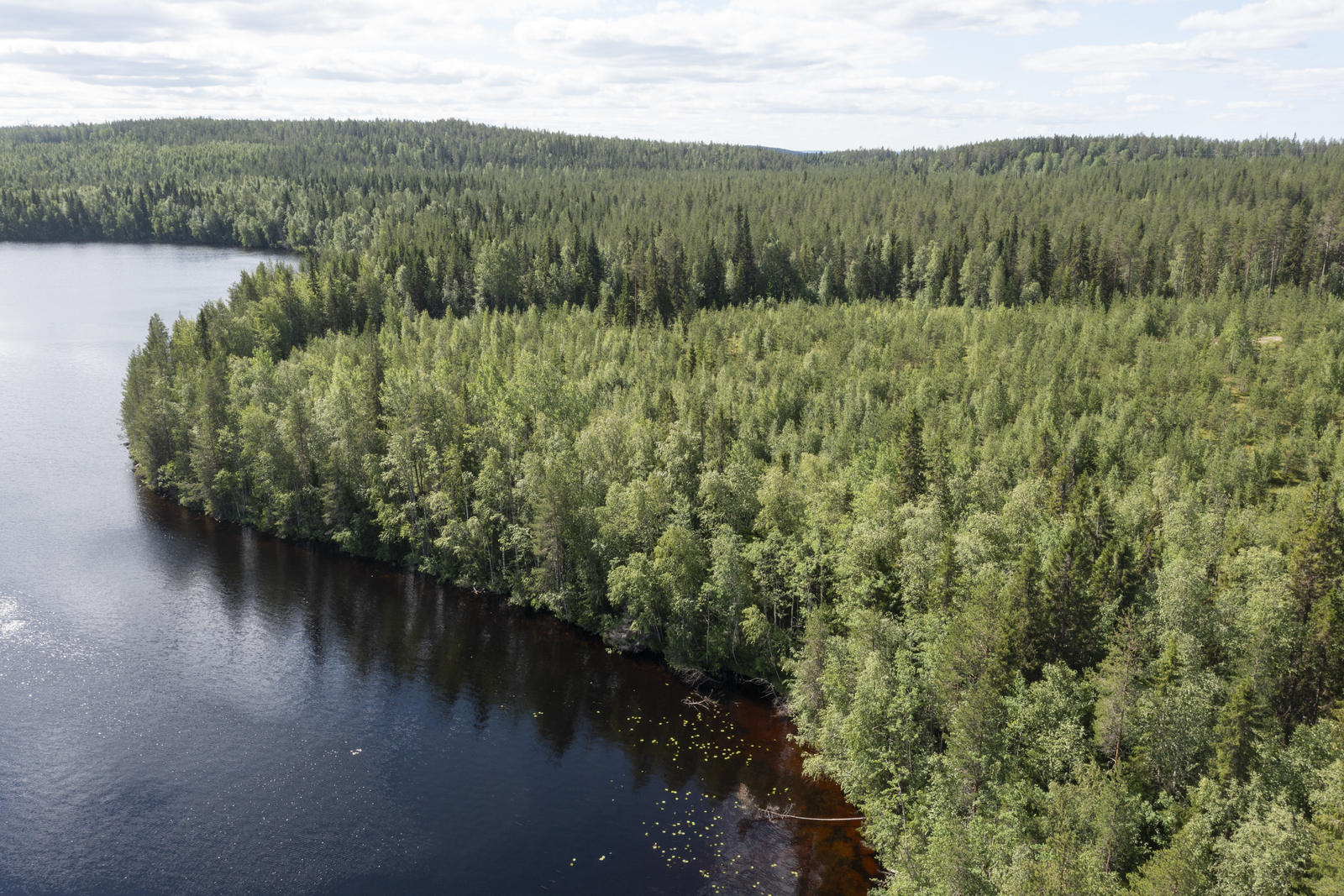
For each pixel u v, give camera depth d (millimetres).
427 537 110500
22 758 70188
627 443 111375
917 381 152000
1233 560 77250
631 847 62188
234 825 63719
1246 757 50219
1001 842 48250
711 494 91688
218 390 130250
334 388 125812
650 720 78875
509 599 102250
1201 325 179625
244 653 88750
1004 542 75938
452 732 76375
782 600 83250
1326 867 41281
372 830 63531
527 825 64438
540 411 128125
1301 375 151375
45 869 58906
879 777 60875
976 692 55188
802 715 72688
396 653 90125
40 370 192000
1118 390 151375
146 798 66312
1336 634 58031
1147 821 48875
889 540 77062
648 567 87250
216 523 123188
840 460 117250
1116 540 73000
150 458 132500
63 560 108750
